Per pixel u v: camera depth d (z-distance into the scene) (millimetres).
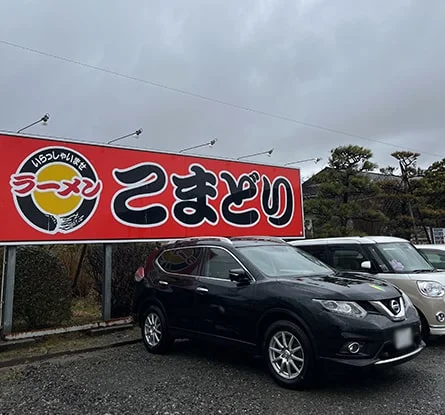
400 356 4051
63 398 4164
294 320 4234
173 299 5555
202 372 4883
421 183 18500
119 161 7281
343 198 16359
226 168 8859
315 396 4000
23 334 6191
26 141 6336
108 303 7086
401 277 6090
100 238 6906
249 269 4891
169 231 7758
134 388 4383
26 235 6203
